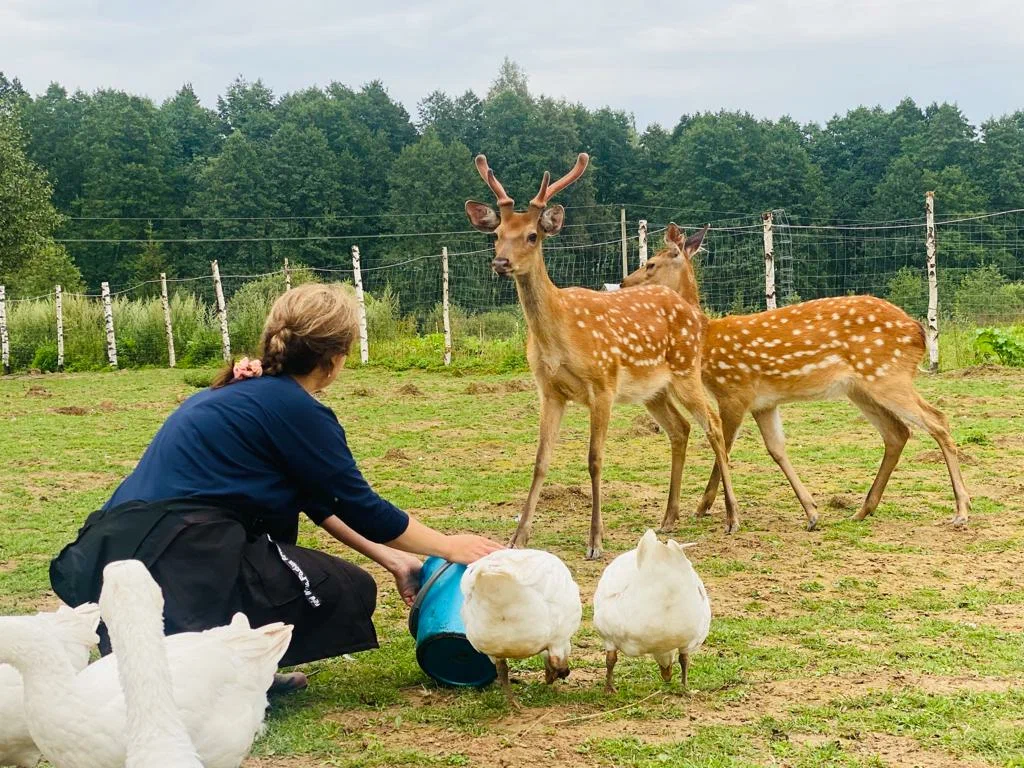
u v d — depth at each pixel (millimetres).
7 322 28031
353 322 4141
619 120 78688
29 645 3000
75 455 11125
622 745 3736
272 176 66062
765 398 7887
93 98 82562
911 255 44938
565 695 4285
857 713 4012
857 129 74688
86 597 3805
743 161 63219
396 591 6066
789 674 4500
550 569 3871
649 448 11156
